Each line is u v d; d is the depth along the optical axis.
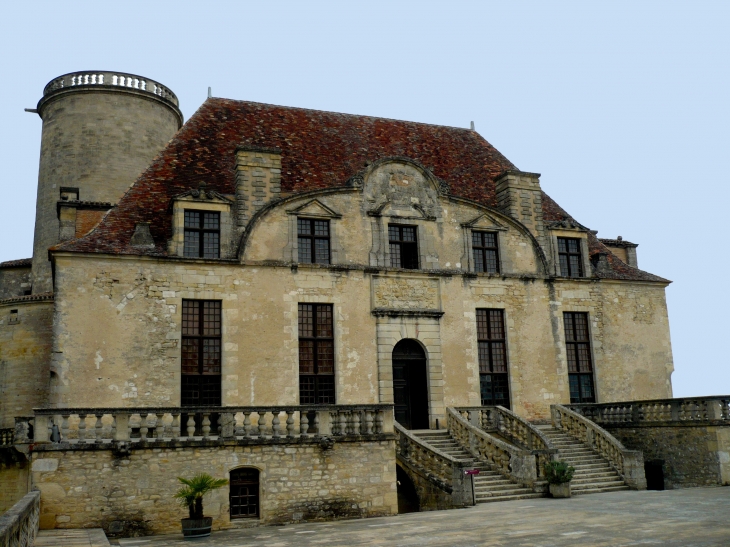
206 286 25.86
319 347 27.17
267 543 16.39
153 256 25.27
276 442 20.94
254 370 25.83
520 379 29.86
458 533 16.38
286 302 26.83
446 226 30.03
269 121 32.50
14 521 11.28
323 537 17.00
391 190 29.45
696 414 25.83
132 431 23.62
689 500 20.92
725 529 15.08
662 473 26.91
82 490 19.03
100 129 37.12
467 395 28.73
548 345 30.70
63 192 30.81
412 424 28.16
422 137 35.16
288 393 26.11
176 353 24.95
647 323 33.03
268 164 27.84
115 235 25.64
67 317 24.03
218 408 20.81
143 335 24.72
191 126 30.73
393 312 28.14
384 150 33.22
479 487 23.41
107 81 37.94
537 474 23.97
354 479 21.52
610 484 25.08
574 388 31.08
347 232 28.36
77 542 16.09
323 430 21.75
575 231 32.47
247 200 27.22
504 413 27.25
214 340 25.77
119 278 24.88
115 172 36.94
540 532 15.88
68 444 19.12
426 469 23.39
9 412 29.91
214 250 26.50
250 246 26.69
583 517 18.06
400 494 24.45
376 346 27.77
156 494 19.58
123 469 19.47
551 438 27.98
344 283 27.80
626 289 32.97
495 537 15.46
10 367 30.38
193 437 20.47
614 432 29.23
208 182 28.34
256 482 20.80
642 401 27.95
